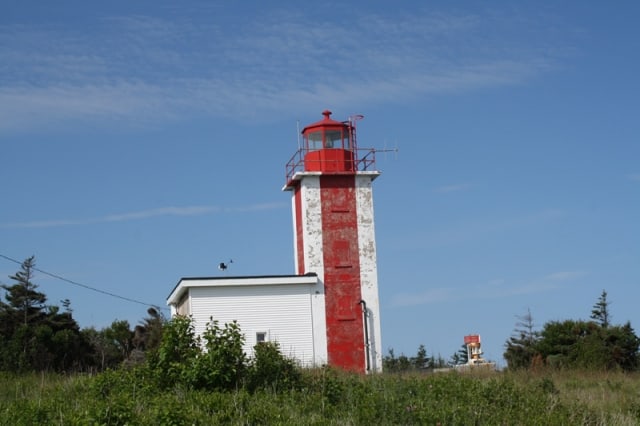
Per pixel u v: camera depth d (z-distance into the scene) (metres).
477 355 47.16
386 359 44.38
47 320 57.09
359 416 21.50
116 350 54.50
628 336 48.94
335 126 46.69
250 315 43.12
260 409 20.88
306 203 45.91
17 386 25.70
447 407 22.67
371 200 46.47
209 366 23.97
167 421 19.25
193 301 42.59
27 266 59.22
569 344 50.44
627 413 24.48
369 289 45.44
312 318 44.09
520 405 23.95
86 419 19.00
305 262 45.31
